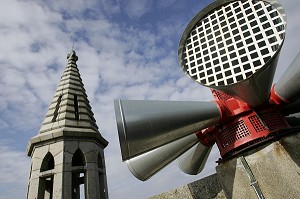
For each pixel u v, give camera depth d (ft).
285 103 17.07
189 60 17.61
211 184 22.26
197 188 22.80
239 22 16.03
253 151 15.46
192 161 24.62
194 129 16.51
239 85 14.05
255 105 16.47
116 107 14.80
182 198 23.24
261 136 15.60
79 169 41.78
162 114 15.06
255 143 15.43
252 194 14.96
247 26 15.53
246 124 16.47
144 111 14.89
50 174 39.78
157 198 24.38
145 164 22.02
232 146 16.65
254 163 15.23
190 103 16.48
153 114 14.89
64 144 42.39
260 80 14.01
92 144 45.80
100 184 45.78
